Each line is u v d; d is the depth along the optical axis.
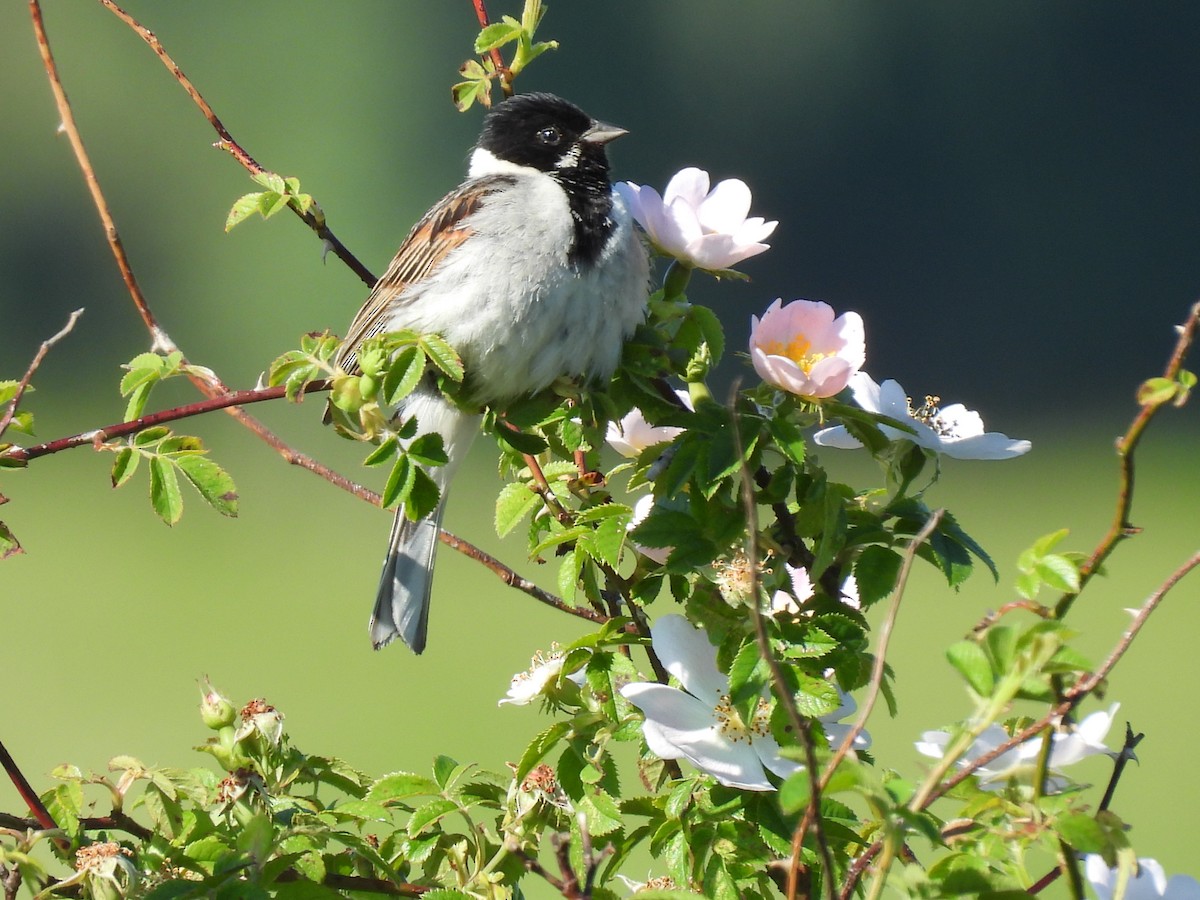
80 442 5.87
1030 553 4.71
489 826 5.93
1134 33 47.41
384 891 5.54
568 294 7.17
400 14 45.56
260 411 32.88
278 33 45.00
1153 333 45.38
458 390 7.16
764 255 47.50
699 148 48.84
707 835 5.31
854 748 5.57
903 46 48.50
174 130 43.69
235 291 43.38
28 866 5.18
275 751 5.90
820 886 5.39
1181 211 46.31
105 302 43.22
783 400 5.85
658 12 48.78
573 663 5.58
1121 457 4.68
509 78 7.07
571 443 6.71
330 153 45.16
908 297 47.50
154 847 5.37
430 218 7.80
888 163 48.16
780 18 48.59
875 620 17.03
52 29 43.31
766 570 5.50
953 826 4.82
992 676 4.29
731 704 4.98
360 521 31.44
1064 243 46.91
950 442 5.81
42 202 43.22
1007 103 47.97
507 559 27.56
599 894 5.32
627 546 5.93
